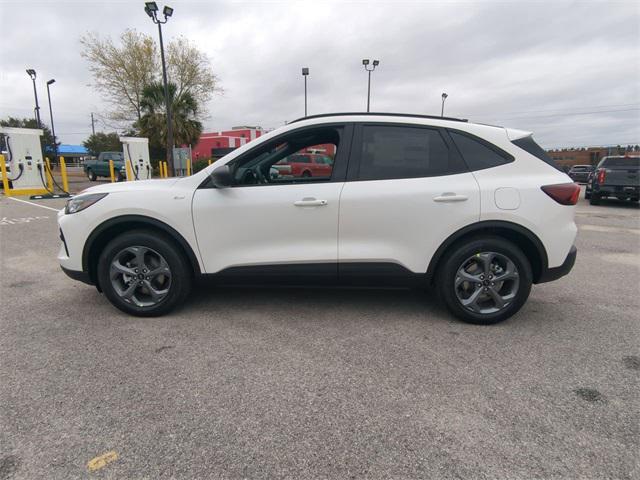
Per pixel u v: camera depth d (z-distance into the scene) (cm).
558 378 260
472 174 332
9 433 206
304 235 337
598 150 6031
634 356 291
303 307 383
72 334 321
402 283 344
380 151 339
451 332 329
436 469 184
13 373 262
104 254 344
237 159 342
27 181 1440
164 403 232
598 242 739
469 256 332
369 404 232
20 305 384
